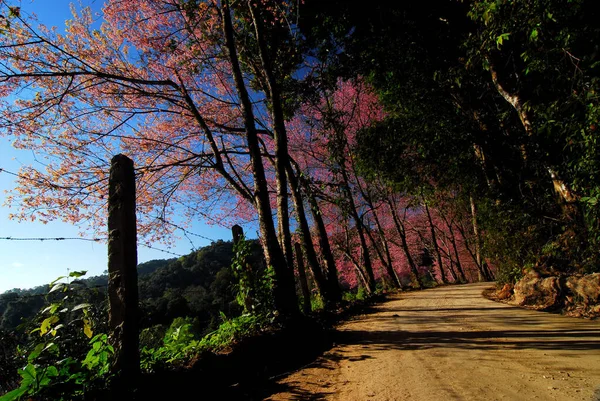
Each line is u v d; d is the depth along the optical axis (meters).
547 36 5.23
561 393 2.92
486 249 11.80
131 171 3.79
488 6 4.96
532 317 7.04
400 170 13.64
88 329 3.39
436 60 10.96
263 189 7.96
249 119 8.43
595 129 4.83
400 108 12.83
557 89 5.89
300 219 13.09
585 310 6.59
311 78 12.98
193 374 3.95
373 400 3.36
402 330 7.21
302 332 6.60
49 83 9.15
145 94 9.57
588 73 5.25
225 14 8.89
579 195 7.05
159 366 3.88
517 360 4.11
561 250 7.80
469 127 10.88
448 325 7.18
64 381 2.94
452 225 36.34
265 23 11.47
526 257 9.48
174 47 9.89
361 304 13.34
